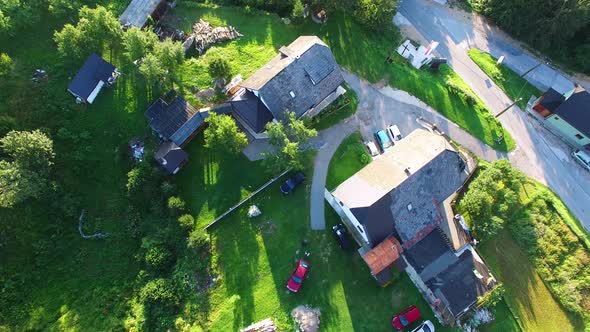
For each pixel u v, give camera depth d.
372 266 50.44
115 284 54.31
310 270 52.66
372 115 63.31
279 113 55.97
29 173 51.19
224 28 66.81
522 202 61.19
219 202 56.19
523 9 73.50
